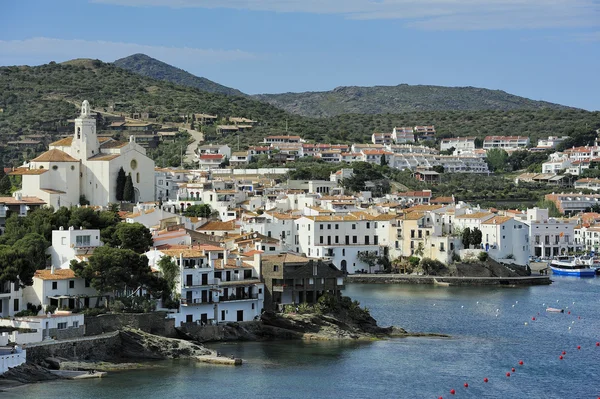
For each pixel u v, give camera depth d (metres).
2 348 182.75
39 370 182.75
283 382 185.88
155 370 192.50
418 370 198.12
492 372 198.25
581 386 188.75
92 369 188.88
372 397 177.50
